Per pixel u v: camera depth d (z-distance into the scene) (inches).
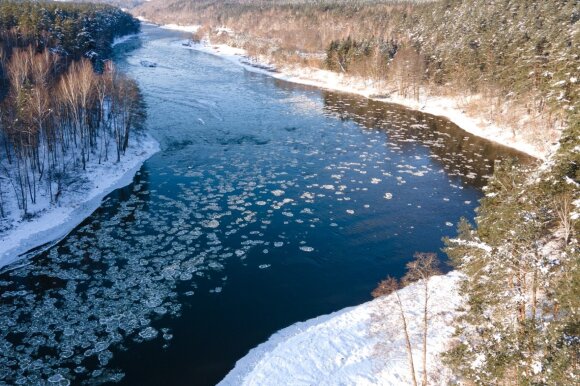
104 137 2576.3
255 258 1749.5
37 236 1815.9
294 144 3053.6
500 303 859.4
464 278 1153.4
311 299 1518.2
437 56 4586.6
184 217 2042.3
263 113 3737.7
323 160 2797.7
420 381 1050.1
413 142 3191.4
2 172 2130.9
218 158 2743.6
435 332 1216.8
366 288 1578.5
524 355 714.8
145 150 2770.7
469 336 919.7
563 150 1069.1
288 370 1160.8
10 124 2090.3
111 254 1739.7
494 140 3255.4
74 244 1800.0
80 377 1178.0
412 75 4266.7
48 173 2180.1
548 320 874.8
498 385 749.3
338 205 2208.4
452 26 5196.9
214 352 1278.3
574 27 3196.4
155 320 1398.9
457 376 916.0
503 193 1113.4
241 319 1412.4
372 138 3250.5
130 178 2415.1
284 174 2559.1
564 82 2583.7
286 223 2021.4
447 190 2410.2
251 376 1152.2
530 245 851.4
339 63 5275.6
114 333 1337.4
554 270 837.2
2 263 1646.2
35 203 1985.7
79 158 2413.9
